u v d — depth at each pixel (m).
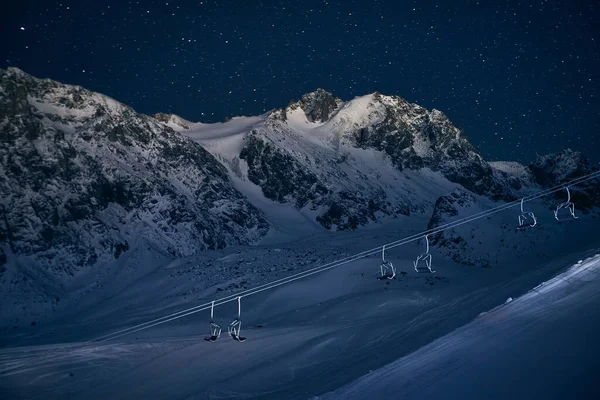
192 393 20.00
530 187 189.62
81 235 89.94
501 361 11.12
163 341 34.34
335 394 12.66
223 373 23.23
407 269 64.25
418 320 26.81
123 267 86.44
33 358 29.75
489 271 62.31
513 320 14.71
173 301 65.81
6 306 70.38
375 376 13.18
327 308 47.59
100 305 71.94
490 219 79.25
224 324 50.09
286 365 22.91
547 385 9.02
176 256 94.88
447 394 10.05
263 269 76.50
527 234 74.56
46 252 84.19
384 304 45.16
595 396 8.08
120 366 27.05
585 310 13.66
